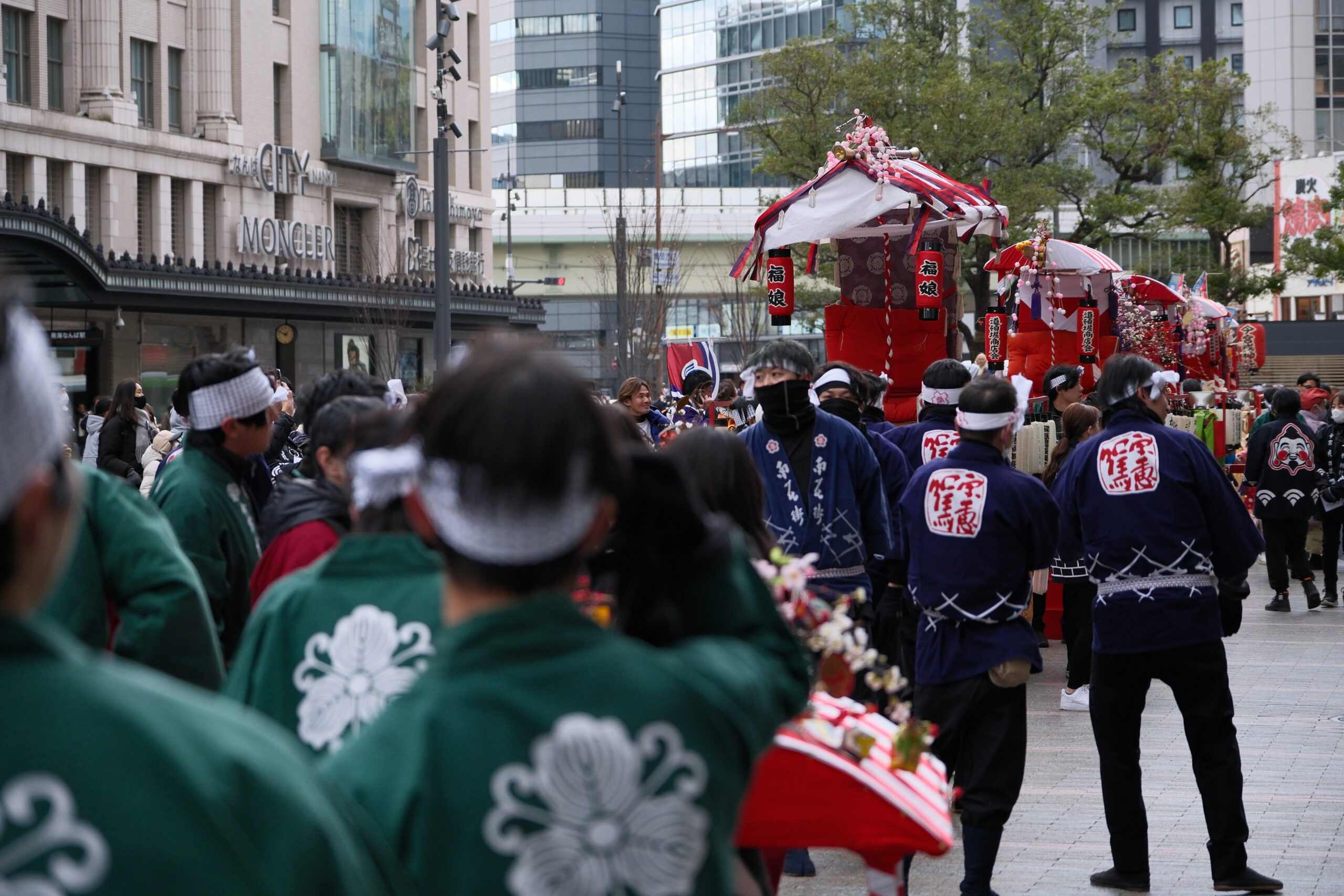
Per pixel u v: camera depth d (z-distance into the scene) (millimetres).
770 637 2697
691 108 90125
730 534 2770
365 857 1683
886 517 6633
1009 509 5699
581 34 100312
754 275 12000
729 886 1980
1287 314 66562
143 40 35219
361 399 4426
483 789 1862
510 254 62344
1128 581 5992
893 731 3822
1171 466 5957
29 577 1467
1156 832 6898
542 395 1859
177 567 3961
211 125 37062
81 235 24453
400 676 2949
